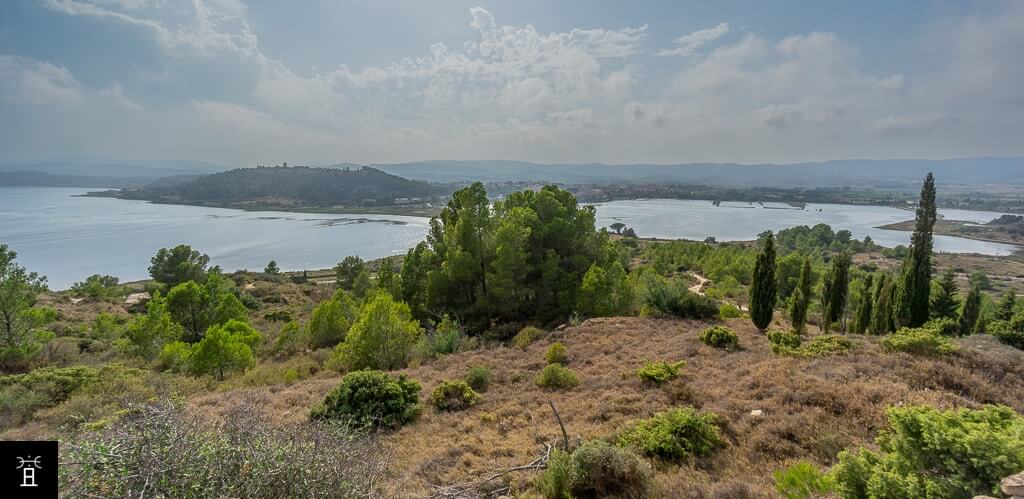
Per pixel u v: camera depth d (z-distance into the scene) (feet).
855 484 14.96
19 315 52.01
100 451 11.50
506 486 20.76
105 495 11.09
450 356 47.16
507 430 27.94
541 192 83.87
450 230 76.89
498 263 68.03
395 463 23.39
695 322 58.34
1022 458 12.99
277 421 28.43
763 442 22.59
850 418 23.95
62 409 31.30
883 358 31.96
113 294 147.95
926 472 14.17
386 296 48.26
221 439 13.32
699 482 19.35
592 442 21.48
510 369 41.24
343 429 20.95
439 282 70.64
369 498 15.31
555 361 42.86
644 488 19.10
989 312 96.32
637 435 23.75
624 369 37.83
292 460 13.58
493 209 82.07
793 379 29.40
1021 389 26.96
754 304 54.03
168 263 148.25
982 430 13.99
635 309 70.95
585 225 82.94
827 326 60.18
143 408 13.26
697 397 29.60
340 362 46.98
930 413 15.26
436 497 19.13
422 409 31.22
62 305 121.08
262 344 70.33
